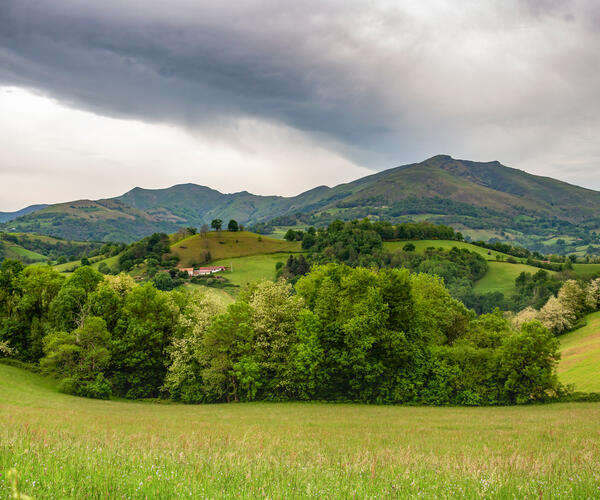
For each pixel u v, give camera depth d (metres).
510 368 47.12
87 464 9.48
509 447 19.06
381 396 48.81
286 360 50.00
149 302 55.88
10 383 46.47
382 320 47.19
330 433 26.22
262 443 17.61
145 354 53.59
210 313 56.16
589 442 20.33
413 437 24.42
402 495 8.62
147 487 7.98
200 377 52.47
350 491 8.70
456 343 55.28
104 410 39.59
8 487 6.80
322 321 49.41
